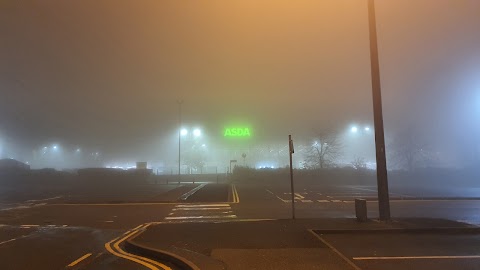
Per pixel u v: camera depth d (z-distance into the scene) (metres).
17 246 11.27
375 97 14.49
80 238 12.68
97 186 47.34
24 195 33.12
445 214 18.48
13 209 22.22
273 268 8.14
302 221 14.55
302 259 8.91
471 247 10.27
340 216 18.05
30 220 17.61
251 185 47.44
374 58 14.63
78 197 30.38
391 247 10.28
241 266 8.31
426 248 10.15
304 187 43.84
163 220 17.38
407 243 10.80
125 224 16.14
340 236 11.92
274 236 11.70
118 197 29.94
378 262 8.71
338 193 33.62
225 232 12.45
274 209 21.39
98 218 18.17
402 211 19.84
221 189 37.25
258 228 13.10
